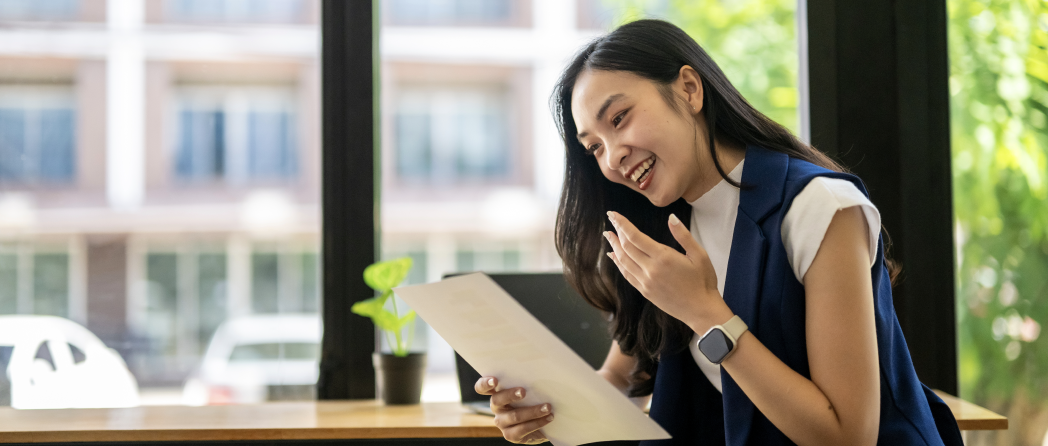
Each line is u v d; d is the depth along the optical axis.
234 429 1.33
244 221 6.41
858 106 1.88
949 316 1.85
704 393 1.16
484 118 7.52
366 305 1.72
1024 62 1.94
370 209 1.92
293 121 6.50
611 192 1.23
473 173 7.54
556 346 0.93
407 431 1.36
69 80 5.52
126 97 6.08
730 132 1.07
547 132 7.44
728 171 1.07
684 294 0.93
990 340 1.89
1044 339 1.91
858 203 0.90
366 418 1.47
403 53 7.43
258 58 6.37
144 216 6.13
